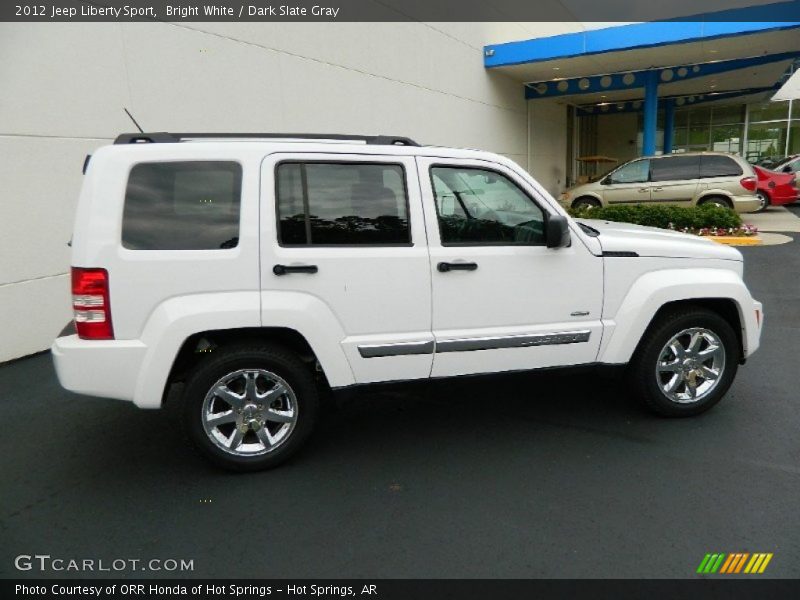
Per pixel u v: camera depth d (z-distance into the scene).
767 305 6.93
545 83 18.38
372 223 3.39
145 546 2.79
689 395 4.01
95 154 3.10
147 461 3.62
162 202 3.12
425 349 3.47
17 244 5.46
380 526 2.90
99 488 3.31
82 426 4.12
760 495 3.07
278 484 3.31
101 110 6.13
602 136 29.58
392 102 11.47
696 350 3.99
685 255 3.89
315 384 3.49
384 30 11.08
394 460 3.57
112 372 3.07
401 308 3.43
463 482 3.29
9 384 4.94
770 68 16.77
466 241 3.55
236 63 7.83
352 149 3.37
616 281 3.76
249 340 3.37
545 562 2.61
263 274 3.20
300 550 2.73
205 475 3.43
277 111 8.59
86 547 2.79
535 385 4.78
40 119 5.55
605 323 3.77
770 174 16.92
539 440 3.79
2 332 5.39
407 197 3.43
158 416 4.27
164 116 6.86
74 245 3.07
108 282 3.03
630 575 2.51
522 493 3.16
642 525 2.85
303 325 3.25
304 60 9.08
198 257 3.12
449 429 3.99
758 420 3.96
